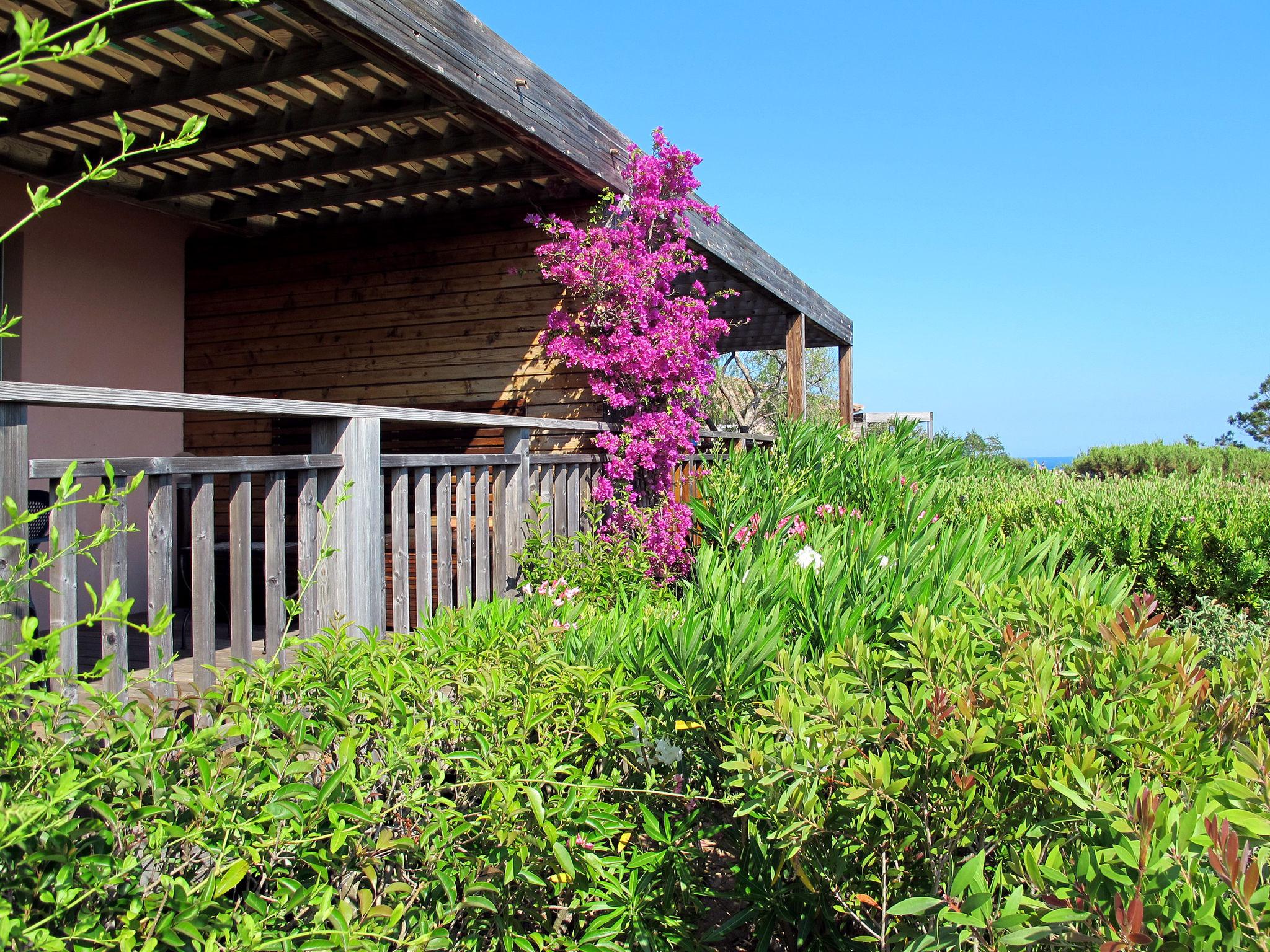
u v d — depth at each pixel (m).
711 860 2.69
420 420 3.90
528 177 5.82
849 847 2.04
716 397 13.98
